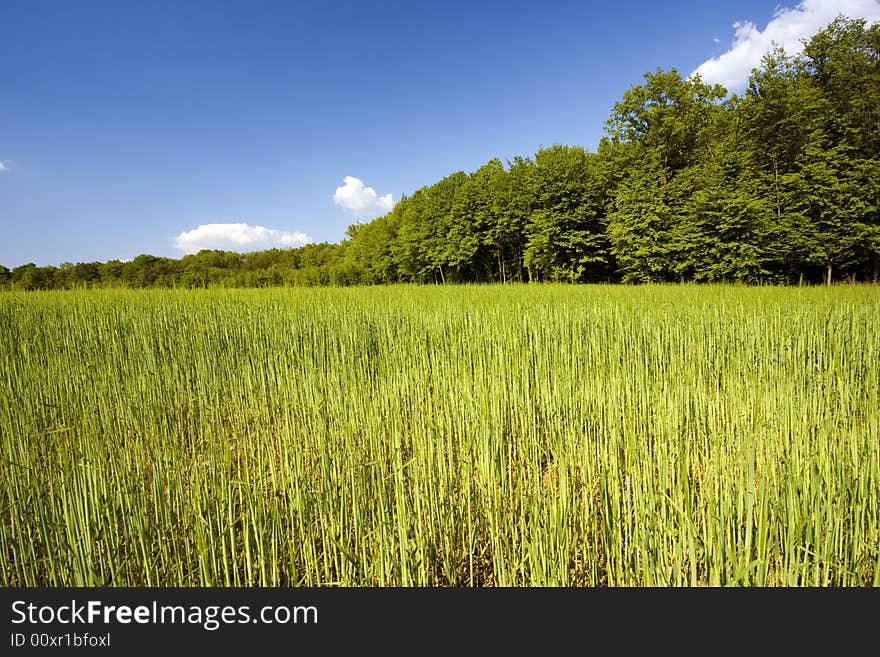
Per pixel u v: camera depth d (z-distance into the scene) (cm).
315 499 214
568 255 2559
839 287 1040
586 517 201
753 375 394
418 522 190
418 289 1228
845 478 183
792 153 2028
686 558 180
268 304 747
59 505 199
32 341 544
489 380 357
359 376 399
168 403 388
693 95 2492
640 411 310
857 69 1950
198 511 188
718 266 1856
